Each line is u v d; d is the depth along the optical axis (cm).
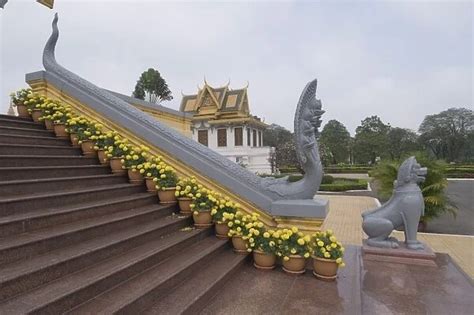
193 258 367
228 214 447
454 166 3462
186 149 530
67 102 641
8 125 552
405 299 349
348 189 1909
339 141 5259
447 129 4634
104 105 602
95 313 232
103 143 552
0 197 337
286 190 467
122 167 532
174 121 1098
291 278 394
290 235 412
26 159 437
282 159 3044
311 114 452
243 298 334
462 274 429
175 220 445
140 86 1653
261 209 467
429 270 444
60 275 262
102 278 266
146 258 324
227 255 430
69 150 554
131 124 572
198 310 298
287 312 304
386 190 862
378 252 488
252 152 3431
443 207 822
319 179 455
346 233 824
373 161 4831
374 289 378
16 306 211
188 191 480
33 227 308
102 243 319
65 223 342
